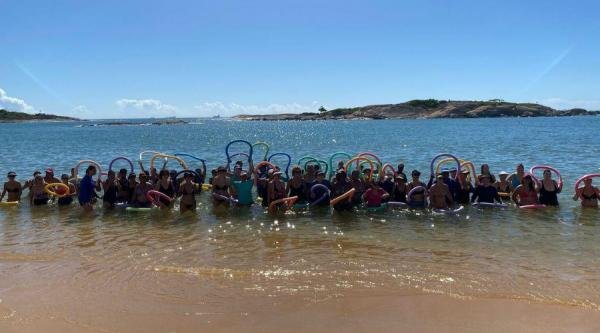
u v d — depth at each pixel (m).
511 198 13.19
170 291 6.59
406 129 75.06
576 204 12.67
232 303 6.15
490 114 158.00
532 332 5.26
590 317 5.60
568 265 7.48
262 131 90.38
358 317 5.69
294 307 6.00
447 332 5.29
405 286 6.64
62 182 14.02
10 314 5.94
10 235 9.86
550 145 34.91
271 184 12.23
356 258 7.95
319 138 56.78
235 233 9.79
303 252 8.34
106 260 8.01
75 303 6.24
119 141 55.34
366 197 12.15
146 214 11.82
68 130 100.44
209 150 39.88
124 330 5.48
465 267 7.43
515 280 6.82
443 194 12.28
